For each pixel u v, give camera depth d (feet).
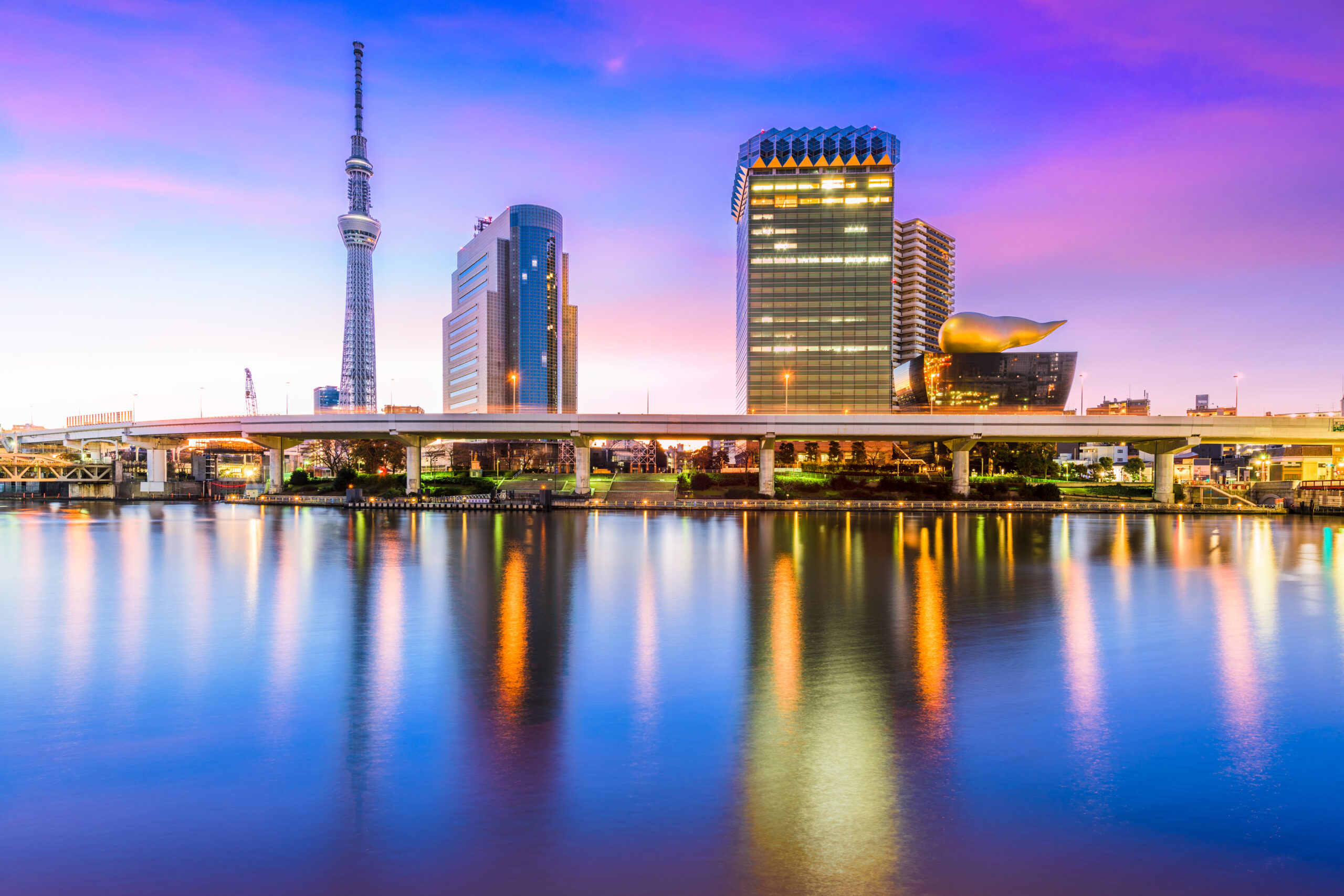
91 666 61.62
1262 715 49.52
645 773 39.50
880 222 483.92
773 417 304.71
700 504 297.33
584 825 33.81
